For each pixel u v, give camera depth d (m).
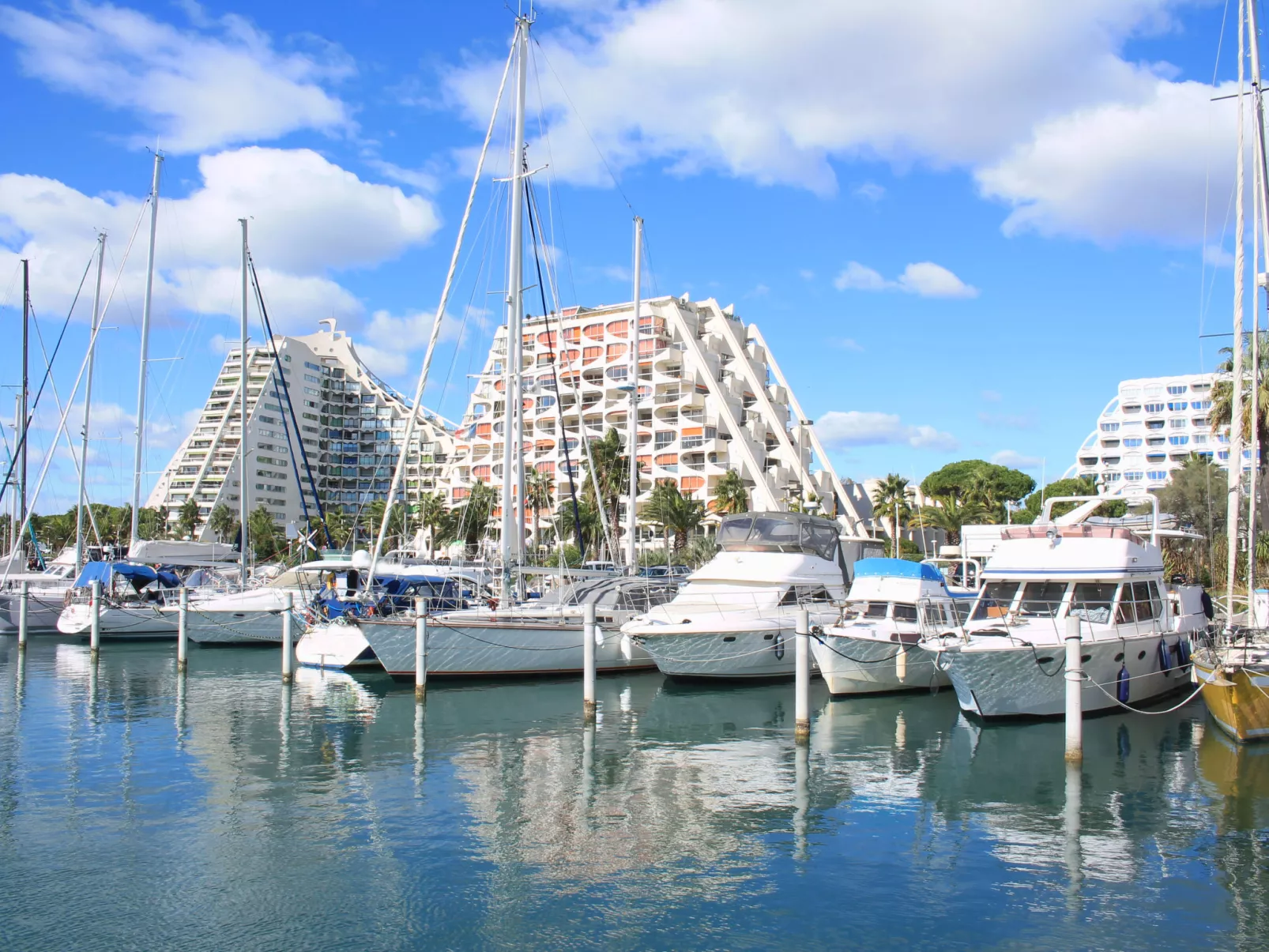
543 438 109.31
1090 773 17.91
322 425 174.12
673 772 18.22
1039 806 15.98
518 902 12.09
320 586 36.19
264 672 31.50
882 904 12.08
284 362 164.12
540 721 23.02
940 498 114.94
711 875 12.95
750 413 119.00
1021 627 22.52
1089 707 22.44
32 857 13.55
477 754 19.56
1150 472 130.38
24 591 35.94
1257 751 19.45
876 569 27.89
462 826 14.91
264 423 157.12
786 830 14.82
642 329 111.94
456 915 11.73
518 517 31.52
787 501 107.69
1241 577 32.91
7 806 15.91
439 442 166.62
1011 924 11.52
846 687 25.86
